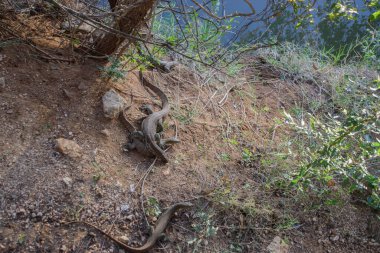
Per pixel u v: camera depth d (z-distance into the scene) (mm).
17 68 4801
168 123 5324
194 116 5594
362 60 7672
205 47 6570
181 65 6309
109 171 4438
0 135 4250
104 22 4863
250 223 4539
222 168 5035
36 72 4879
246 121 5863
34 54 5000
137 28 4777
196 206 4488
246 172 5090
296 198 4852
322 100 6652
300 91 6777
